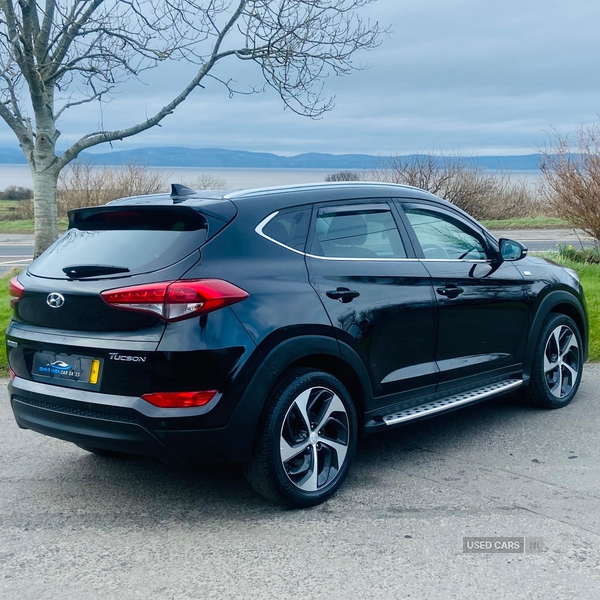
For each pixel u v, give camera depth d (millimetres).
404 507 4086
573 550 3533
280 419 3924
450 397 5043
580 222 13969
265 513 4059
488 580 3260
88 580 3352
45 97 11500
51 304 4004
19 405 4223
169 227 4020
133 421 3695
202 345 3658
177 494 4367
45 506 4215
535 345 5730
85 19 10641
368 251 4590
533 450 5000
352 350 4281
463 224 5391
